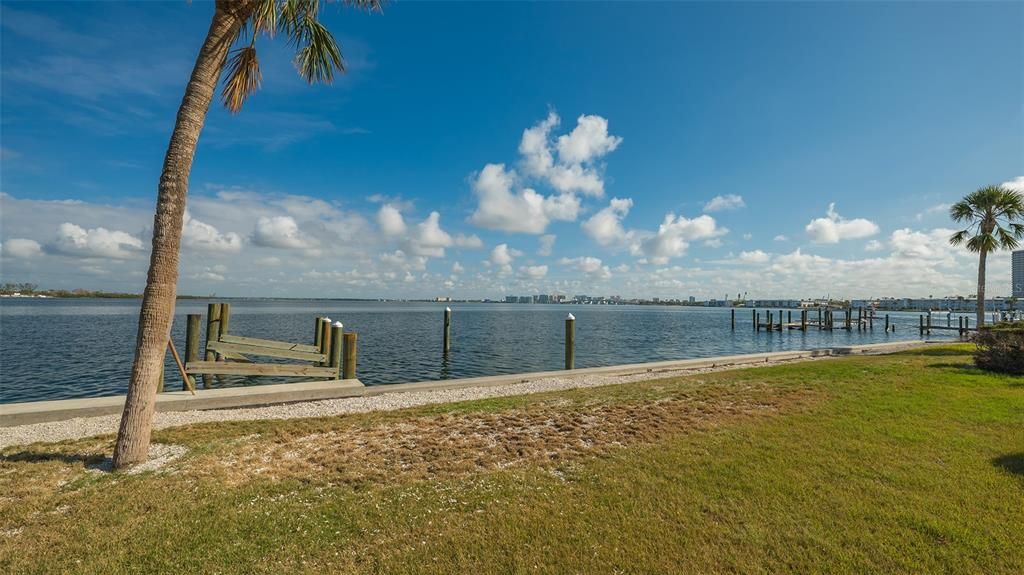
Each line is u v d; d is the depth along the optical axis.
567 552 3.64
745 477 5.01
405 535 3.94
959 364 13.15
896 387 9.65
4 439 7.29
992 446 5.81
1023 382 10.16
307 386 11.19
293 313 74.88
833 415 7.49
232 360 15.38
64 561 3.55
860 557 3.50
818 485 4.75
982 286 21.27
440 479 5.25
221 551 3.69
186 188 6.06
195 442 6.75
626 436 6.79
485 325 49.28
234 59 6.64
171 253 5.99
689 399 9.20
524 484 5.06
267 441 6.81
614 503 4.50
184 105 5.92
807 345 35.31
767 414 7.74
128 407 5.72
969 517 4.04
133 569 3.46
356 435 7.16
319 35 6.92
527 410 8.75
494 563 3.52
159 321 5.89
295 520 4.21
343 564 3.53
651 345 32.06
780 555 3.54
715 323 65.88
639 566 3.45
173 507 4.47
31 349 23.16
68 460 5.91
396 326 45.19
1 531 4.04
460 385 12.93
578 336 37.53
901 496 4.46
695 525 4.02
